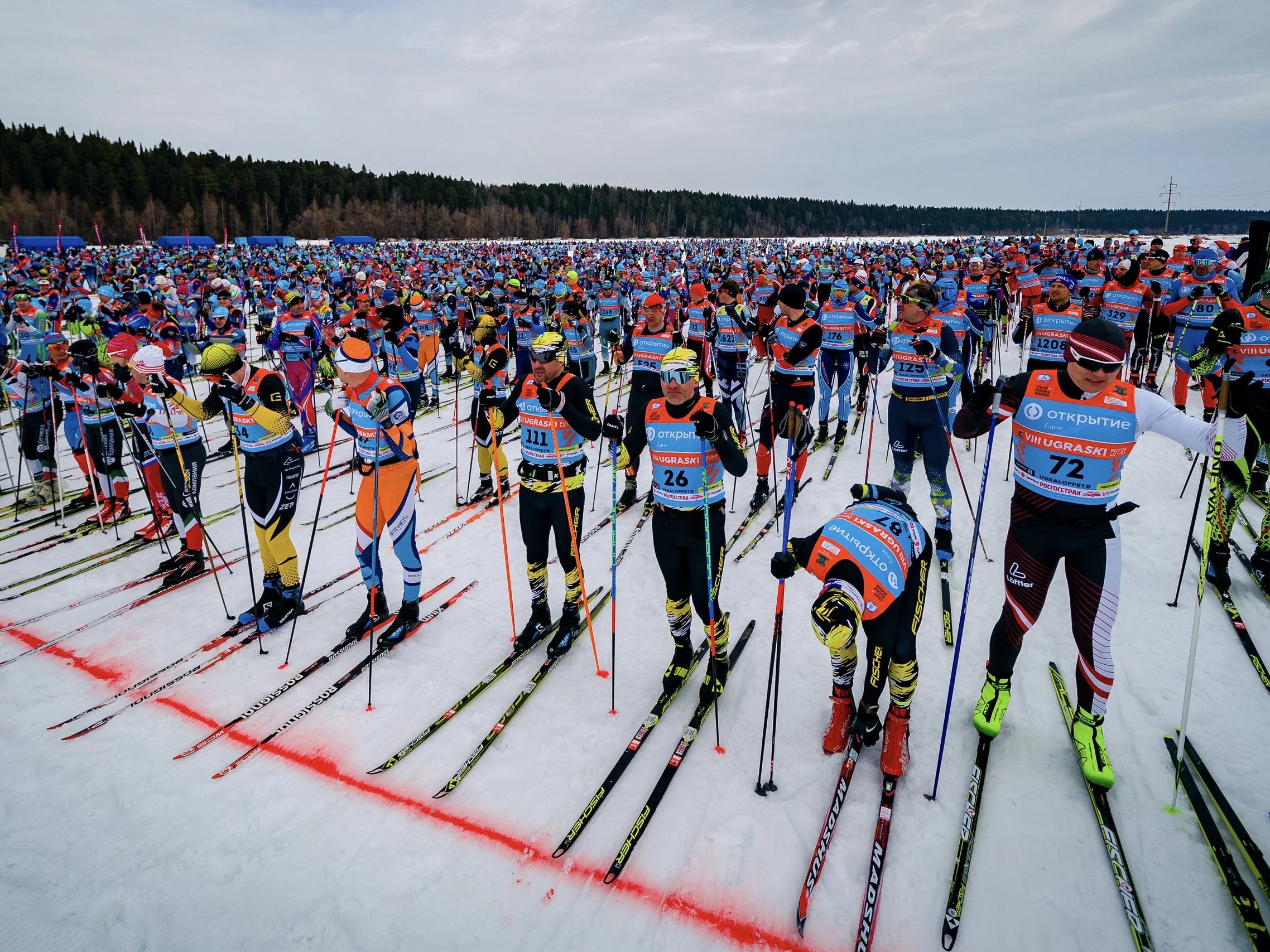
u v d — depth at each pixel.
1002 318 15.81
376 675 4.10
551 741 3.51
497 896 2.67
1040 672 3.85
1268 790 2.93
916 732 3.46
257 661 4.27
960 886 2.57
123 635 4.61
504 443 9.00
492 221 93.62
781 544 5.59
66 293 17.28
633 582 5.16
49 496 7.25
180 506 5.23
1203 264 7.50
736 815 3.01
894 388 5.33
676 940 2.48
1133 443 2.79
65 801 3.18
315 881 2.75
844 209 145.25
